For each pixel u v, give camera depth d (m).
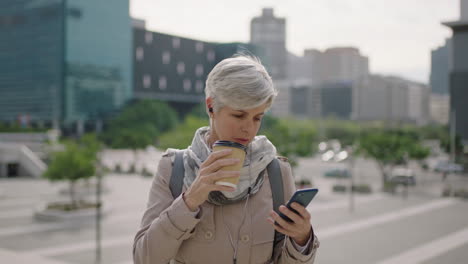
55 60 90.75
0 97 100.19
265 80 1.26
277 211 1.48
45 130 48.88
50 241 15.89
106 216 20.69
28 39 94.94
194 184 1.27
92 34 94.19
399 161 36.75
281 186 1.51
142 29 103.62
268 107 1.30
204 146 1.44
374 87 170.38
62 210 19.97
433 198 28.27
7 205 23.69
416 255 14.67
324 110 173.75
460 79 69.06
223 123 1.29
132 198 26.77
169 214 1.31
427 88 189.50
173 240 1.32
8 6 97.00
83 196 27.44
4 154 37.56
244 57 1.34
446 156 73.81
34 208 21.72
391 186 31.22
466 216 21.83
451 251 15.17
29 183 33.88
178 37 108.88
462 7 77.25
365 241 16.64
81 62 92.50
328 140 99.56
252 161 1.40
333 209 23.94
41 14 92.75
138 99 103.12
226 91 1.23
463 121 68.62
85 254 14.17
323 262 13.87
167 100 107.88
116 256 13.93
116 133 81.44
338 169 41.47
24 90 96.31
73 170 19.78
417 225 19.64
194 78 111.56
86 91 93.44
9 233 17.06
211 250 1.41
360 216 21.86
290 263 1.39
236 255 1.41
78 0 91.56
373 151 32.56
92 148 27.05
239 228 1.42
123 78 100.00
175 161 1.51
